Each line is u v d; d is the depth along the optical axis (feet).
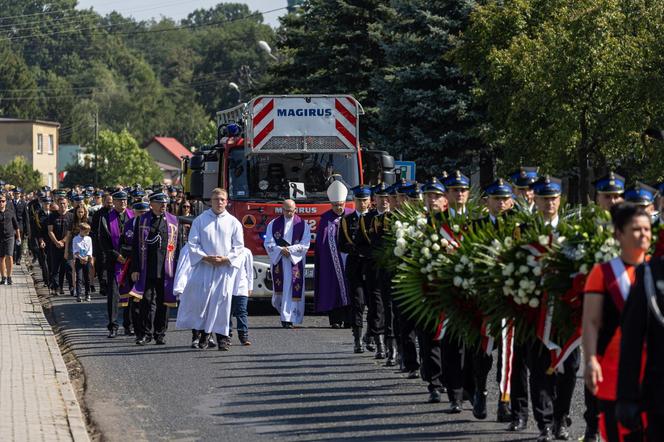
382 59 340.39
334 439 71.46
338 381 94.53
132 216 130.21
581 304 66.08
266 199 148.15
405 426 75.20
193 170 153.58
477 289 72.13
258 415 80.02
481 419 77.46
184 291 115.75
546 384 69.26
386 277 102.42
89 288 176.04
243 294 118.32
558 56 227.20
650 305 46.60
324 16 348.38
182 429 75.82
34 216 205.05
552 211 70.44
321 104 149.48
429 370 84.02
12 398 83.87
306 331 132.36
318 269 133.18
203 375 98.73
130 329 132.16
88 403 85.92
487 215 79.00
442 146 279.28
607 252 63.41
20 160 653.30
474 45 260.62
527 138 246.88
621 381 46.93
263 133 148.46
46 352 111.14
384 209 107.86
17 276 226.58
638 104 225.76
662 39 224.94
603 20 224.33
